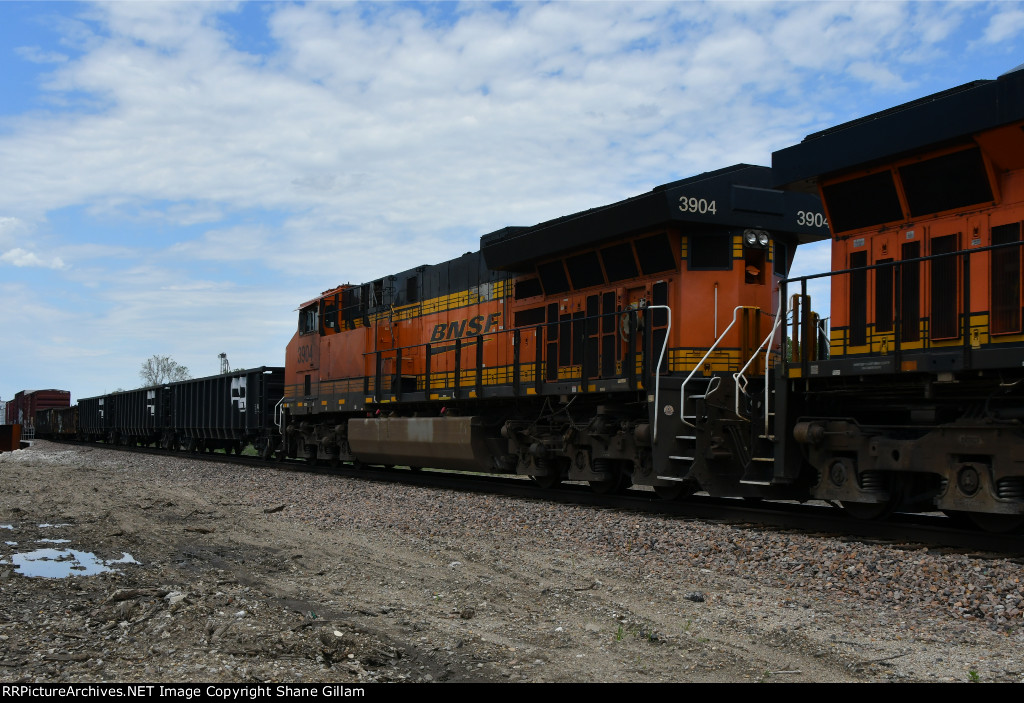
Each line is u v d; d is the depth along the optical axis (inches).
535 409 611.5
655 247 504.1
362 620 257.0
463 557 353.4
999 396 335.9
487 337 645.9
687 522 408.8
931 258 339.3
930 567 295.3
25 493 634.8
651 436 478.3
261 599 279.4
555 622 254.1
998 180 340.8
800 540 352.2
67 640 230.7
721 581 302.0
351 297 842.2
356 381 787.4
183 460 1037.2
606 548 362.9
